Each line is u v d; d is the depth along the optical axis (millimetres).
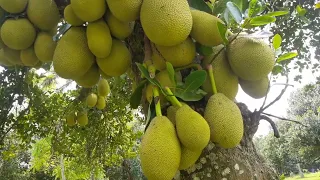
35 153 7266
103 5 1453
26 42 1776
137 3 1354
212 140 1227
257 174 1383
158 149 1091
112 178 10500
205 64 1434
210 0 1623
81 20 1562
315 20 4023
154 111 1328
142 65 1281
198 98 1305
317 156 17344
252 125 1461
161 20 1237
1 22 1819
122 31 1540
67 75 1570
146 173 1098
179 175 1381
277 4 3592
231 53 1377
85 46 1578
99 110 3975
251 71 1351
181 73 1467
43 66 3016
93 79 1761
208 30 1321
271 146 21625
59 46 1569
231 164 1356
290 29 3855
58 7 1823
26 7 1762
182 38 1279
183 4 1278
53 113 3750
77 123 3906
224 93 1390
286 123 21359
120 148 4590
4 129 3639
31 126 3730
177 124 1165
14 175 9742
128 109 4504
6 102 3191
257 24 1338
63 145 4055
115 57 1583
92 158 4297
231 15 1365
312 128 17250
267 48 1361
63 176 7809
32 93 3393
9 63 2154
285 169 23266
